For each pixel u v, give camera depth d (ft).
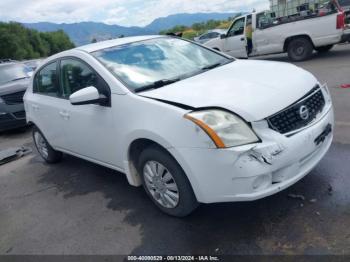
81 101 12.11
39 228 13.12
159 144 10.69
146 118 11.01
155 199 12.12
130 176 12.63
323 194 11.63
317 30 36.32
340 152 14.40
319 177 12.69
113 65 13.19
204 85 11.47
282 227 10.43
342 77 27.17
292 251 9.48
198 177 10.04
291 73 11.97
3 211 15.07
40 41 358.84
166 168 11.05
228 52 44.86
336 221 10.27
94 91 12.25
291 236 10.02
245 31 41.75
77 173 17.42
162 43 15.12
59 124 15.76
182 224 11.46
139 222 12.12
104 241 11.53
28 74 33.22
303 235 9.96
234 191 9.66
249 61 14.42
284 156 9.67
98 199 14.33
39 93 17.54
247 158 9.37
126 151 12.19
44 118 16.92
